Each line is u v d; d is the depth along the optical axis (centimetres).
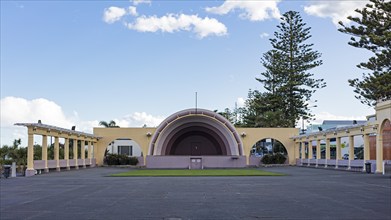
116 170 4325
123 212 1360
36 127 3472
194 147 5422
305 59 6812
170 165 4888
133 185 2373
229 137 5162
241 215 1290
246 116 7706
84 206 1503
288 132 5441
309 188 2134
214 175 3309
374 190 2023
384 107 3406
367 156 3697
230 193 1908
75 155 4588
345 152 7112
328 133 4503
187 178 2978
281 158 5309
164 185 2364
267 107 7000
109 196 1816
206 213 1330
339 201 1612
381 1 4122
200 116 5119
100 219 1234
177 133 5341
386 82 3966
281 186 2258
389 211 1366
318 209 1408
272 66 6931
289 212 1345
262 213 1327
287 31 6881
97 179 2897
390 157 4603
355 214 1307
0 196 1839
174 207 1465
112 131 5312
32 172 3369
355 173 3506
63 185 2394
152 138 5006
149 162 4900
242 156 4953
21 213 1352
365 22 4159
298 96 6862
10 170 3403
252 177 3058
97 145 5309
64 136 4209
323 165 4691
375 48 4131
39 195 1873
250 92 8319
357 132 3841
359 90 4400
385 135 4666
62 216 1291
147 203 1573
